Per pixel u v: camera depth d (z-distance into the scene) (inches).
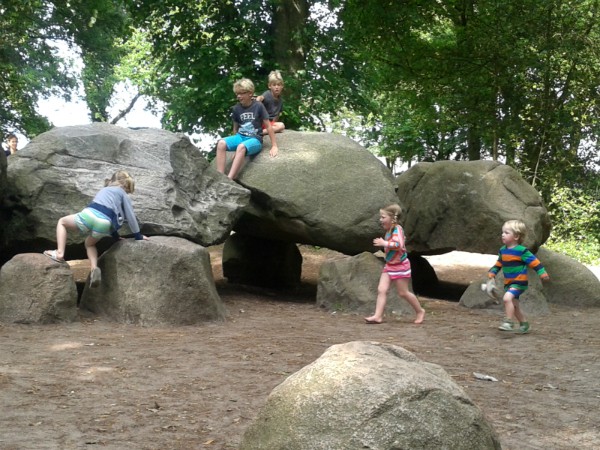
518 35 636.1
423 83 685.3
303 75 563.5
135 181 295.0
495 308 311.3
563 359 209.5
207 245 305.1
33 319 240.8
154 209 289.6
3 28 728.3
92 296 263.7
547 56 624.4
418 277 400.5
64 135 300.4
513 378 184.9
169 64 583.2
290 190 318.0
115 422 140.1
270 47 574.2
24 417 141.7
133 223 264.1
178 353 204.5
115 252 261.6
